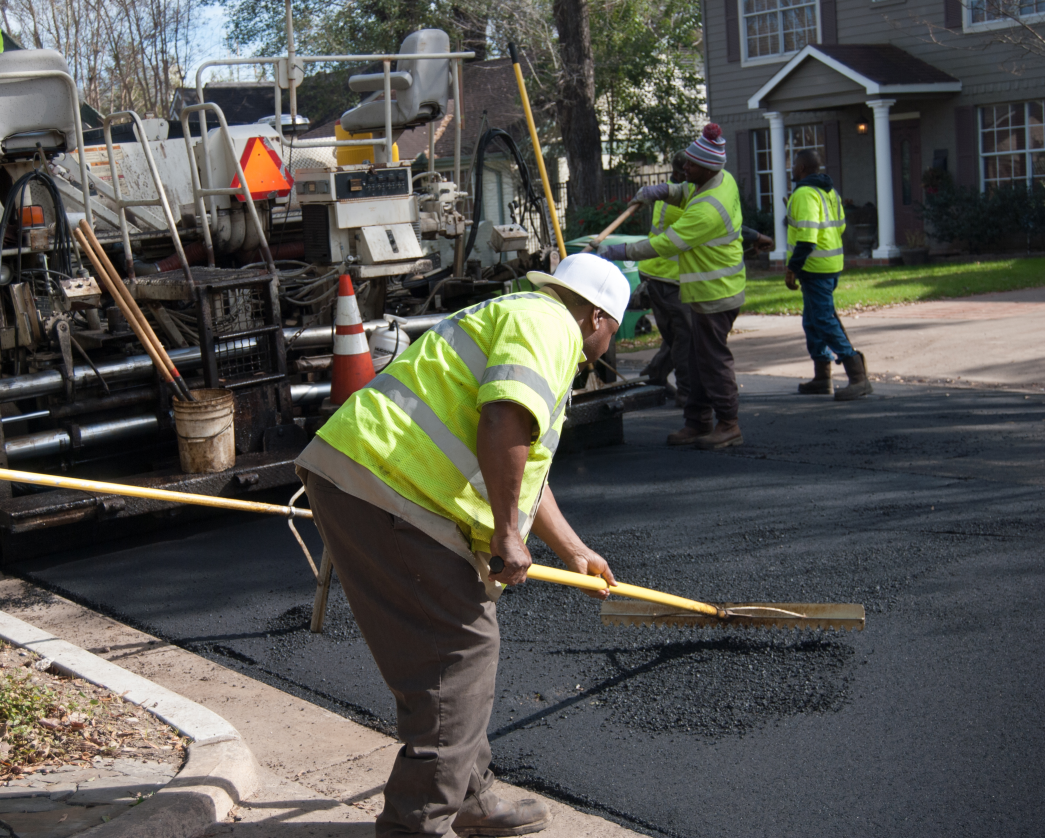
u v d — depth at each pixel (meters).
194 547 5.43
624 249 6.62
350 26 25.52
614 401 6.73
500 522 2.42
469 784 2.74
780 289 15.35
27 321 5.33
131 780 2.92
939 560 4.59
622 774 3.10
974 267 15.84
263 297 5.70
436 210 7.42
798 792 2.94
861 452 6.55
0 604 4.72
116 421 5.48
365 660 4.01
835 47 18.39
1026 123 17.44
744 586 4.45
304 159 7.64
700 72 28.38
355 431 2.54
